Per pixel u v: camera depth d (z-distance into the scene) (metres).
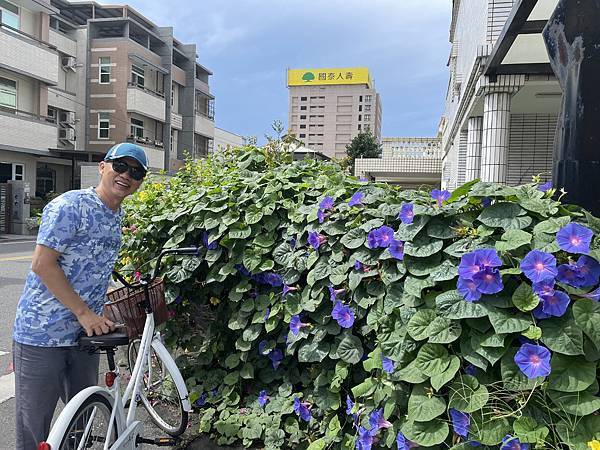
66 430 1.96
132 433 2.48
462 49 12.61
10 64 20.53
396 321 2.15
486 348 1.75
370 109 81.56
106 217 2.29
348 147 41.94
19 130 21.31
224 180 3.74
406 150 23.33
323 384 2.79
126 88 29.14
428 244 2.06
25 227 19.25
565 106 2.49
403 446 1.90
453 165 13.65
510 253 1.87
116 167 2.28
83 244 2.20
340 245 2.69
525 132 9.39
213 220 3.29
